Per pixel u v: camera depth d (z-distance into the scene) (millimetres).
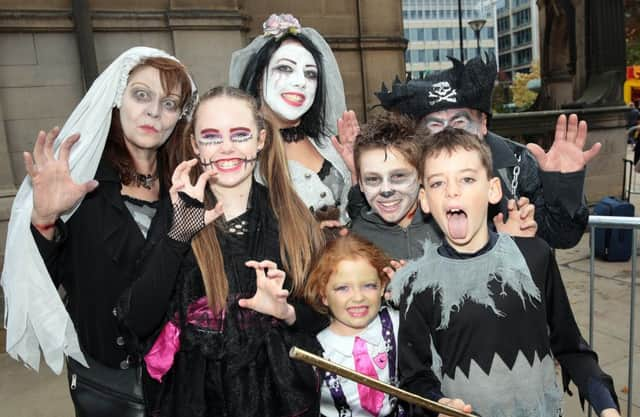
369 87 6031
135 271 1681
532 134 6793
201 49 5141
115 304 1675
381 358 1848
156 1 5062
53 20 4816
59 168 1528
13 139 4824
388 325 1890
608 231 5465
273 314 1525
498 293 1547
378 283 1833
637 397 3014
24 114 4836
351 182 2373
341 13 5902
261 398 1622
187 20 5062
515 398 1521
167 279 1514
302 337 1733
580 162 1825
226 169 1678
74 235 1687
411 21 78438
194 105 1907
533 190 2033
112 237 1693
